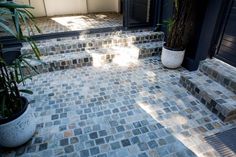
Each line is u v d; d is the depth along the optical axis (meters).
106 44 3.16
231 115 1.80
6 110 1.43
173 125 1.79
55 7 4.49
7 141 1.45
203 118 1.87
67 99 2.17
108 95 2.23
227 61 2.29
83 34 3.22
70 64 2.80
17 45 2.84
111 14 4.64
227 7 2.14
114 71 2.76
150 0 3.41
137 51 3.07
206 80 2.24
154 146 1.57
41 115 1.92
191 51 2.72
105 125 1.80
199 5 2.41
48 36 3.10
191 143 1.60
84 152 1.53
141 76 2.63
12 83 1.51
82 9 4.70
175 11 2.56
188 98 2.17
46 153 1.52
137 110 1.98
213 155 1.49
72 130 1.74
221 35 2.30
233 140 1.63
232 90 2.02
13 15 1.19
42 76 2.64
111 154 1.51
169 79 2.55
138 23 3.51
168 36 2.73
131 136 1.67
